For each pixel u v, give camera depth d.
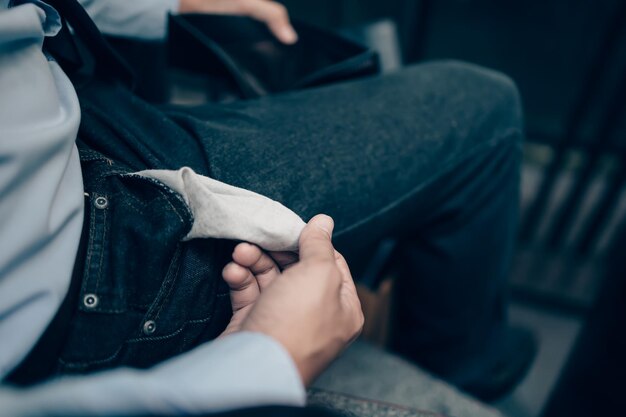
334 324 0.30
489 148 0.54
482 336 0.71
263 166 0.40
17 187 0.27
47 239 0.29
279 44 0.68
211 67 0.62
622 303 0.61
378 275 0.70
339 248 0.44
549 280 1.13
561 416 0.66
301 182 0.41
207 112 0.48
